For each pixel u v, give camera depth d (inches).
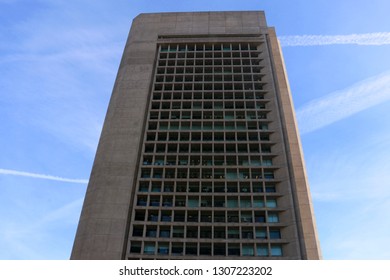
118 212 1957.4
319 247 1894.7
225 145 2313.0
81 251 1806.1
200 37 3016.7
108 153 2231.8
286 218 1952.5
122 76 2716.5
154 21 3171.8
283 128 2367.1
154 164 2240.4
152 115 2529.5
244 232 1942.7
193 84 2669.8
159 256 1806.1
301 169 2123.5
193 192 2102.6
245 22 3078.2
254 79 2721.5
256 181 2108.8
